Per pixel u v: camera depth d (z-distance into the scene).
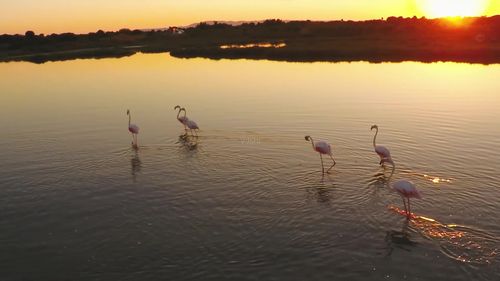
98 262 13.37
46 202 17.38
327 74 48.03
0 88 45.69
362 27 101.38
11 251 14.02
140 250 13.92
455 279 12.05
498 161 20.31
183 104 34.66
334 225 15.06
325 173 19.56
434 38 76.94
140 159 21.95
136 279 12.49
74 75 54.53
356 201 16.81
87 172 20.39
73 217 16.14
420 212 15.76
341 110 30.84
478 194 16.97
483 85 38.47
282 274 12.50
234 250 13.73
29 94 41.56
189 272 12.73
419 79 42.56
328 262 13.00
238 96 37.28
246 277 12.41
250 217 15.77
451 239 13.95
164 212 16.34
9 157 22.62
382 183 18.36
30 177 19.88
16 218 16.14
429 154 21.58
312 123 27.66
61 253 13.88
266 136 25.14
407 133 25.03
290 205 16.61
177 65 61.66
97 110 33.34
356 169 19.94
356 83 41.66
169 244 14.20
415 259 13.00
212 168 20.48
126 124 28.78
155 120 29.67
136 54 83.94
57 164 21.47
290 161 21.12
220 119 29.22
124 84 46.03
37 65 68.88
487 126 25.98
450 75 44.31
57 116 31.62
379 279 12.17
